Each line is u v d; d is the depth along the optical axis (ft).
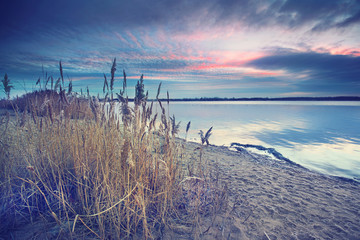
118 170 7.91
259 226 8.57
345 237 8.33
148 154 9.38
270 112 122.62
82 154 9.03
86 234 6.78
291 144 34.12
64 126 10.38
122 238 6.81
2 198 7.27
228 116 87.20
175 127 10.35
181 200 9.83
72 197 8.59
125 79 9.14
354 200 12.82
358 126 58.34
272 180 15.62
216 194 9.47
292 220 9.45
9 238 6.28
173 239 7.07
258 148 30.19
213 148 28.32
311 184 15.61
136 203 7.20
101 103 9.89
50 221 7.34
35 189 7.98
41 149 9.06
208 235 7.48
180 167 11.43
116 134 9.45
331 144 34.50
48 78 10.07
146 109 9.47
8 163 8.23
